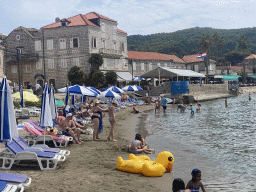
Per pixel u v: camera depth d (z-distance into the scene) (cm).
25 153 801
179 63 8456
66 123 1259
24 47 5488
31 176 739
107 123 2141
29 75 5484
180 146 1277
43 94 987
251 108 3603
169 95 4906
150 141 1408
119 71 5962
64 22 5269
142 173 815
